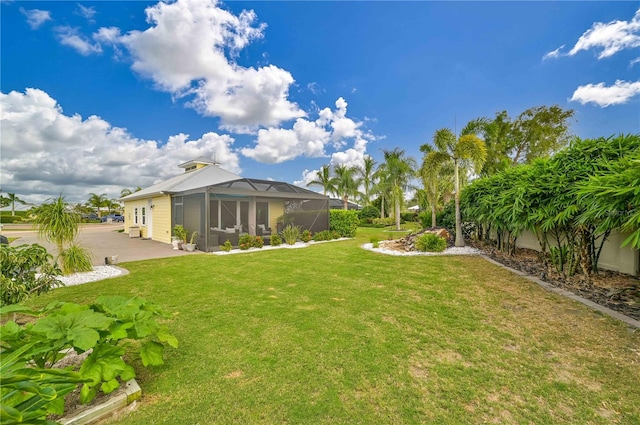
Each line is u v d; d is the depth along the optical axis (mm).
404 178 19172
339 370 2488
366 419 1913
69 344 1925
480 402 2088
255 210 13125
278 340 3055
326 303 4277
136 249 10789
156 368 2504
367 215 28062
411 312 3898
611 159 4820
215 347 2898
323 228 14367
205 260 8109
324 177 25984
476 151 9609
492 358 2703
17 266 3268
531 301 4320
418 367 2547
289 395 2152
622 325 3395
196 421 1890
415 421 1898
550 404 2068
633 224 3672
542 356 2732
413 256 8570
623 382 2312
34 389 1318
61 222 6086
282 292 4855
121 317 2211
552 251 6148
